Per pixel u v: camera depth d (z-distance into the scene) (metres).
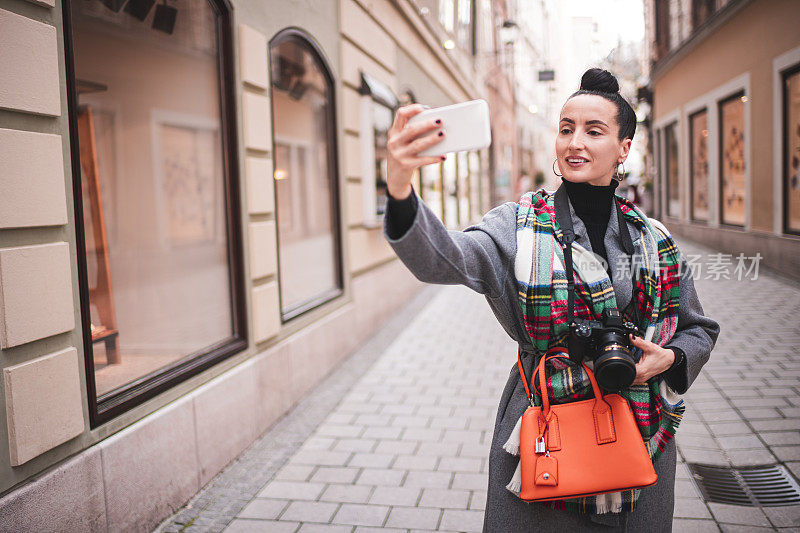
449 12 12.85
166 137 4.87
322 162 5.89
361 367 5.61
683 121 9.25
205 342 3.86
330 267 5.96
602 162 1.46
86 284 2.56
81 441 2.50
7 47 2.17
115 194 5.35
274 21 4.60
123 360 3.44
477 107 1.08
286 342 4.55
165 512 3.00
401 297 8.55
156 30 4.11
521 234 1.47
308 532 2.86
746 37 7.00
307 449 3.84
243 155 4.06
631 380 1.31
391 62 8.15
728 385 3.72
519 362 1.57
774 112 6.35
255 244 4.12
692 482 2.98
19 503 2.14
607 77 1.49
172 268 4.99
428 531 2.84
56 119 2.43
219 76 3.97
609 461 1.33
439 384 5.02
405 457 3.66
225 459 3.59
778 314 3.87
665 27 8.83
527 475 1.36
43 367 2.28
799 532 2.58
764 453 3.14
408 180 1.17
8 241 2.19
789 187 5.98
